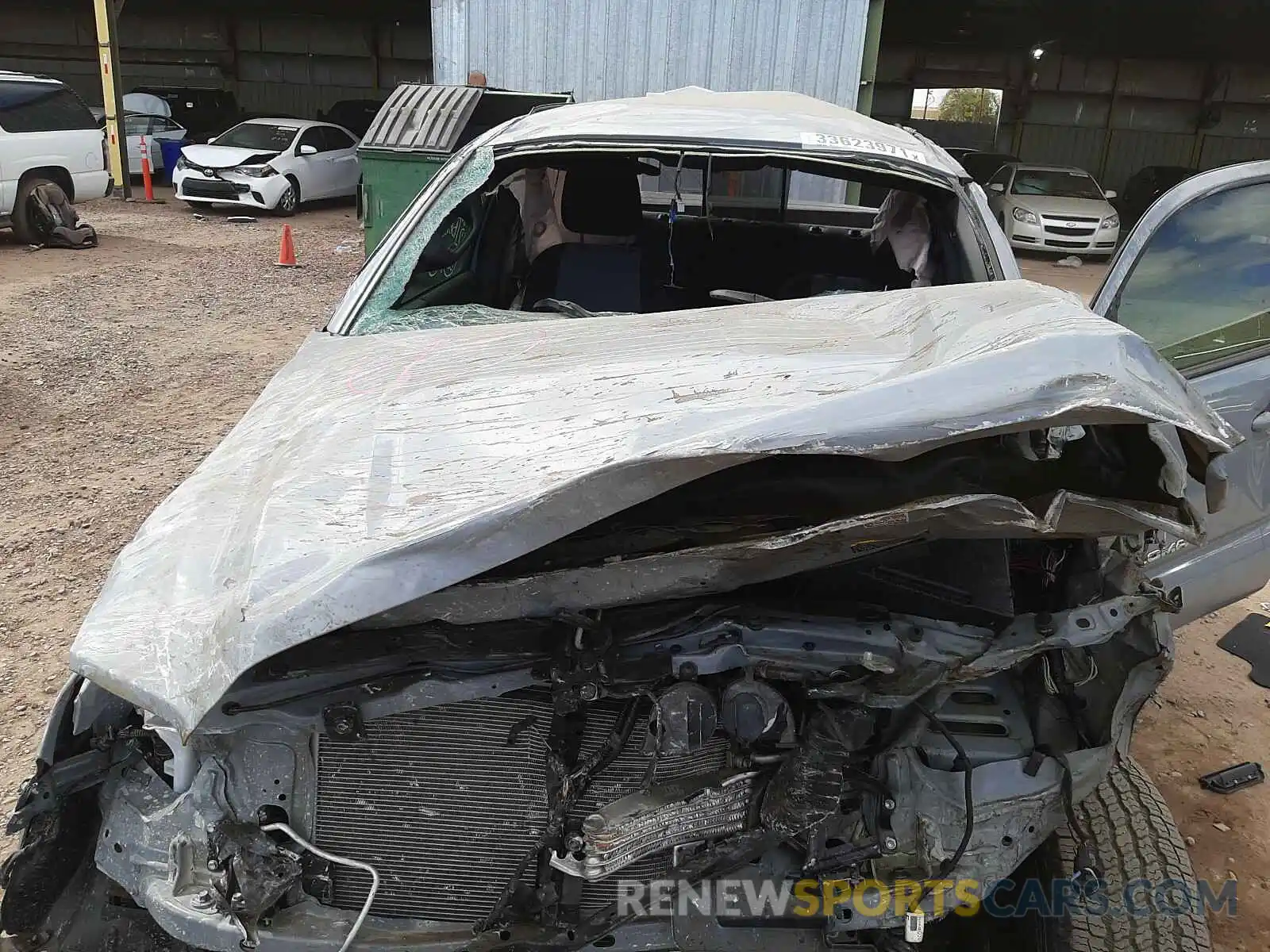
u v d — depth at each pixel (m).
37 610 3.86
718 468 1.49
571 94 7.34
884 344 1.89
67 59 27.31
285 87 27.75
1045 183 15.09
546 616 1.69
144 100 18.42
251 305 9.14
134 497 4.92
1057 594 2.03
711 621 1.74
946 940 2.07
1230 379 2.88
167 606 1.65
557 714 1.73
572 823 1.76
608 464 1.52
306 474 1.82
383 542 1.56
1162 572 2.87
